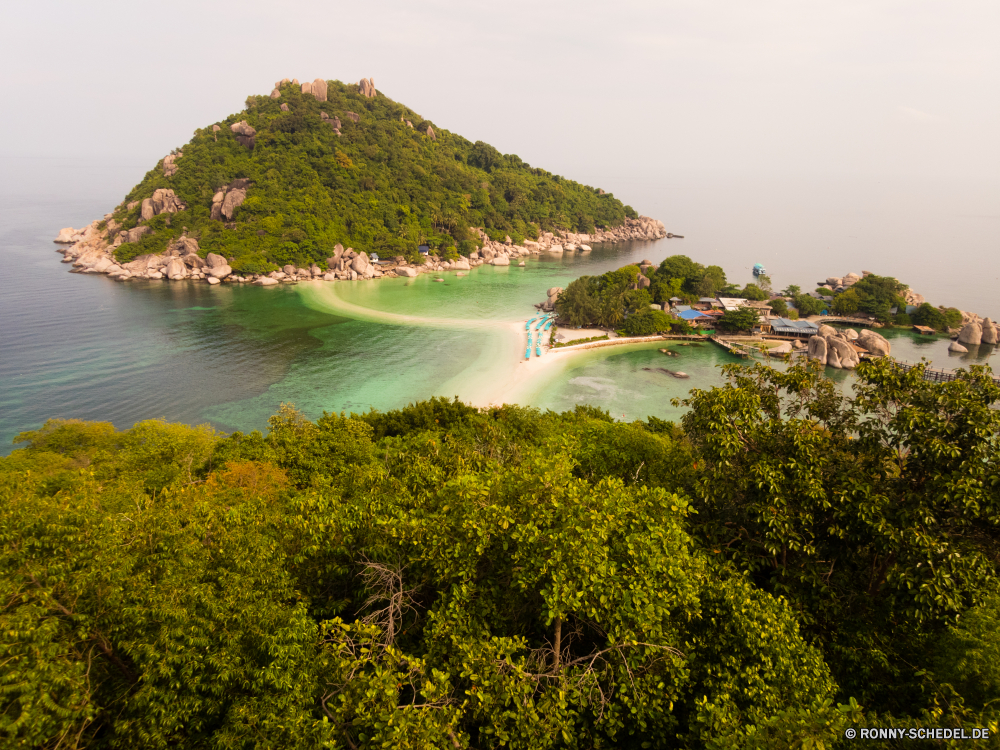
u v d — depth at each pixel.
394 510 14.91
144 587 11.12
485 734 11.37
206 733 10.92
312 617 13.49
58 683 9.44
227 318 110.81
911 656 13.81
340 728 10.95
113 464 30.61
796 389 17.70
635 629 12.18
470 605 12.95
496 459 23.75
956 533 14.70
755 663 12.28
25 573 10.52
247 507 16.25
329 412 69.44
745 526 17.16
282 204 158.38
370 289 144.88
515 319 116.44
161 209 157.88
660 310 110.06
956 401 14.55
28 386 75.19
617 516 13.59
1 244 187.25
